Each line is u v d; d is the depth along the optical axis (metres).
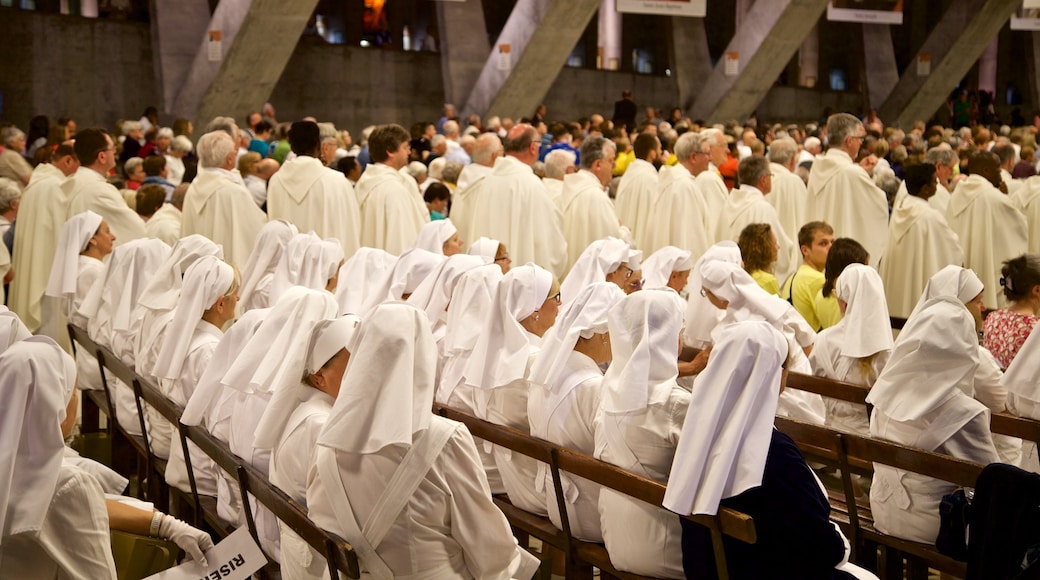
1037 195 9.91
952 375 3.69
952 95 25.11
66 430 2.93
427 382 2.84
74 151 7.96
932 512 3.76
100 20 16.39
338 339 3.12
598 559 3.62
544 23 16.50
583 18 16.62
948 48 21.98
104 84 16.50
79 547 2.78
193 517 4.54
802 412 5.01
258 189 8.88
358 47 18.98
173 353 4.36
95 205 7.48
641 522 3.32
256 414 3.64
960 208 8.94
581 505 3.76
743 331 3.04
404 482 2.81
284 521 3.04
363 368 2.79
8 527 2.62
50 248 7.64
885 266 8.55
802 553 3.04
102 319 5.60
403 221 7.71
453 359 4.56
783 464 3.05
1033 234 9.95
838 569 3.14
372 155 7.90
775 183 8.96
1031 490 3.23
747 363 3.01
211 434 4.03
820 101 24.72
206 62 14.81
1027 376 4.21
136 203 8.00
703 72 21.02
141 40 16.78
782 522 3.02
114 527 3.16
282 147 11.10
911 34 25.83
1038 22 21.55
